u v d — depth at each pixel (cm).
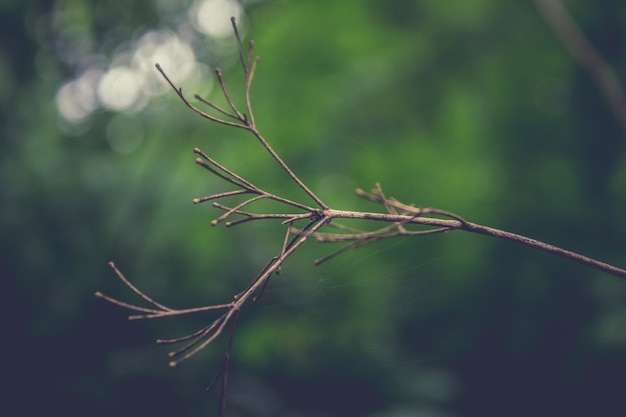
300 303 376
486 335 426
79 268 358
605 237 482
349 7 546
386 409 380
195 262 382
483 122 534
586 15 505
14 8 379
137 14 424
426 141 529
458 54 514
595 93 502
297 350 383
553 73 522
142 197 385
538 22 509
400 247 436
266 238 421
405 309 374
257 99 525
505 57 521
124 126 454
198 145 445
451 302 416
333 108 506
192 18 447
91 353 346
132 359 347
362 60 521
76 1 404
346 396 383
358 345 378
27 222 346
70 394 329
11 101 377
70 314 345
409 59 510
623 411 405
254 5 504
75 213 363
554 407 414
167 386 341
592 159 508
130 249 368
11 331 336
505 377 414
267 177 482
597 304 439
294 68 532
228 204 416
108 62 436
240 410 347
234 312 120
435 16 521
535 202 504
